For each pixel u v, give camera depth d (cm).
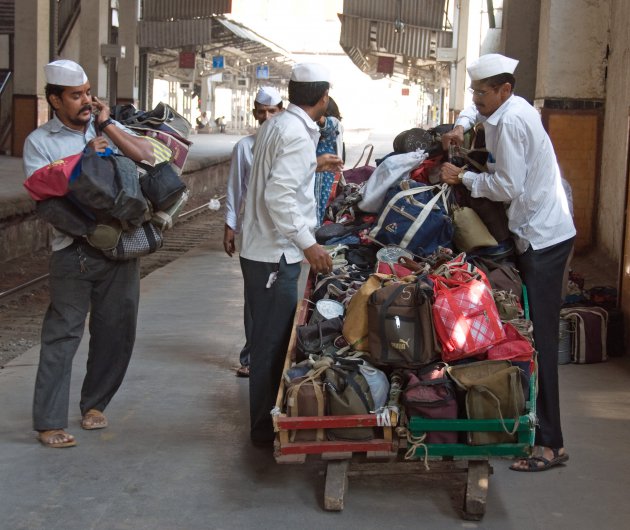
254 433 500
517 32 1565
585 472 472
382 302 420
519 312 456
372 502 432
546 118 1245
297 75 462
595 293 764
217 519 412
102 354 519
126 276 501
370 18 2719
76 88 471
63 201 466
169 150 493
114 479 456
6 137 2692
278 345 487
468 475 415
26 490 440
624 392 616
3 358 782
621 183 1098
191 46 3456
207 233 1734
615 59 1171
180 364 672
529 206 461
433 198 492
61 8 3184
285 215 449
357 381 411
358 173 652
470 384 401
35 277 1209
